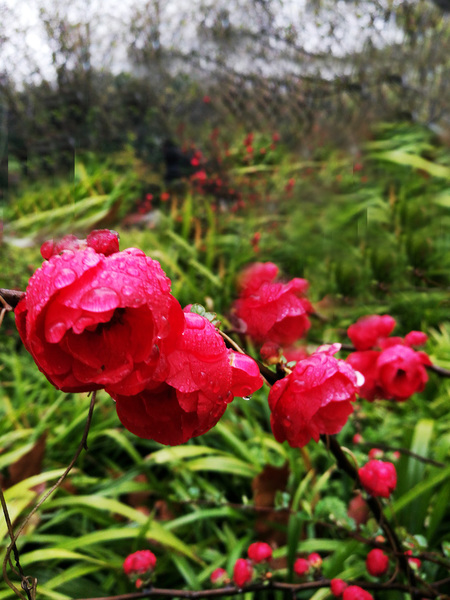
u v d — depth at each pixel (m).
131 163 1.10
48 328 0.14
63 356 0.15
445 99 1.04
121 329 0.15
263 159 1.07
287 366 0.22
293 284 0.28
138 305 0.14
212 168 1.05
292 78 1.15
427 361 0.33
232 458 0.43
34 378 0.58
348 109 1.09
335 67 1.12
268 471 0.38
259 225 0.88
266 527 0.38
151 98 1.19
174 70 1.22
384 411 0.52
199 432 0.16
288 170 1.00
